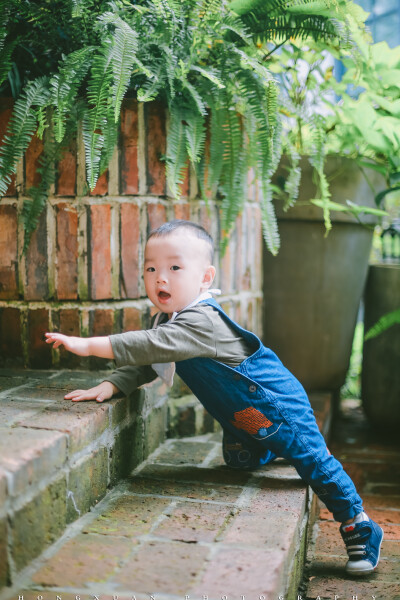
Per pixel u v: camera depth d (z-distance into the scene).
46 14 1.85
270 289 2.84
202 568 1.12
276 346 2.87
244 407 1.56
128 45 1.64
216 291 1.69
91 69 1.67
